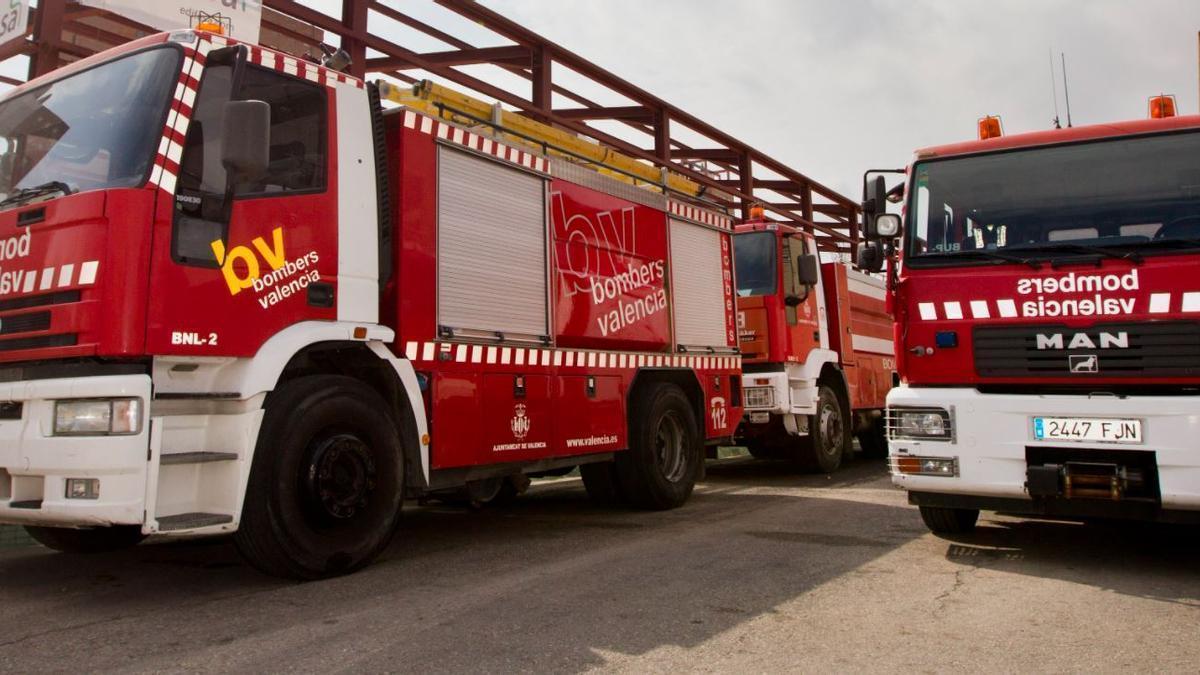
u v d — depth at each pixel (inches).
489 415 231.0
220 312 171.6
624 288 291.7
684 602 165.6
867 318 498.3
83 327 158.2
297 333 183.9
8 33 277.3
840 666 128.5
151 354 160.9
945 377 210.8
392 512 199.0
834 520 268.1
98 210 160.4
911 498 215.2
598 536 245.1
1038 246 207.2
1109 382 194.1
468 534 252.5
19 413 167.3
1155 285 192.9
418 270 214.4
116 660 131.8
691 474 314.0
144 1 276.4
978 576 188.4
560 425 256.4
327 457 183.9
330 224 195.5
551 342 255.6
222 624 151.8
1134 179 205.3
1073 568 196.9
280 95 189.9
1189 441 181.6
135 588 181.9
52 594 177.2
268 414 178.1
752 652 135.0
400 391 208.5
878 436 510.6
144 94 174.2
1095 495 189.5
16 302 171.2
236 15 297.4
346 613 158.9
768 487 365.4
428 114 222.5
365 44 371.9
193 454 169.0
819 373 418.3
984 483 200.4
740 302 395.9
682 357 318.7
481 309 233.0
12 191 183.9
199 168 172.6
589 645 138.5
